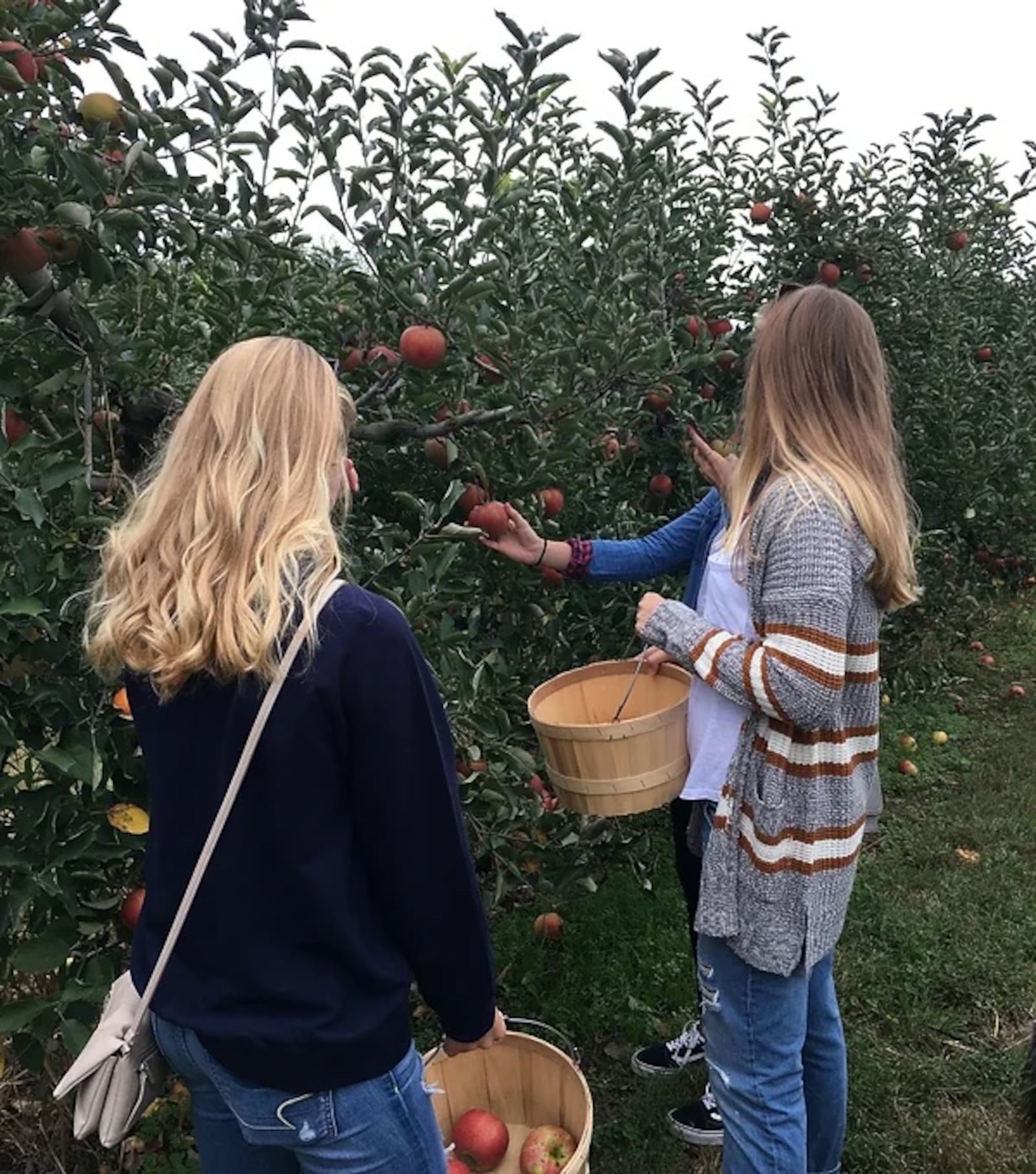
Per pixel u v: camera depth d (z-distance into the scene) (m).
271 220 2.40
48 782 2.09
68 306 2.03
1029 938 3.08
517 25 2.32
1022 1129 2.20
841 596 1.56
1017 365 5.78
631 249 2.78
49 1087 2.21
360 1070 1.24
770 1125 1.74
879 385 1.68
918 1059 2.61
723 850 1.70
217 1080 1.27
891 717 4.71
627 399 3.11
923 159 5.26
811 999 1.91
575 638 3.26
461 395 2.45
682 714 1.83
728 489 1.84
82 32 2.01
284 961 1.22
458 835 1.26
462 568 2.76
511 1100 2.18
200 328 2.61
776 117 4.52
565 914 3.17
